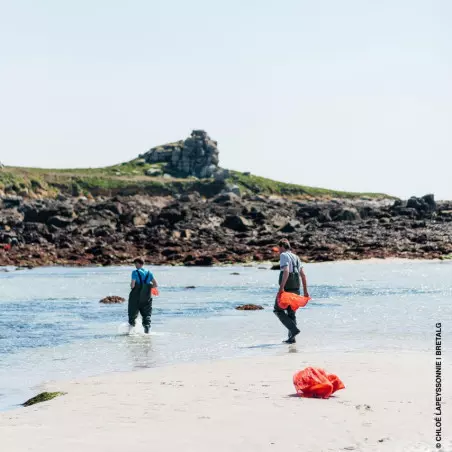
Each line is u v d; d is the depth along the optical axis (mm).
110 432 7750
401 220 89750
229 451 6914
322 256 59344
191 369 12148
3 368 13148
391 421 7863
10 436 7645
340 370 11391
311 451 6809
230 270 52688
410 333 16609
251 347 15086
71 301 28141
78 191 196250
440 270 46344
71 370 12859
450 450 6660
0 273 50688
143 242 74562
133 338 17031
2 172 185625
